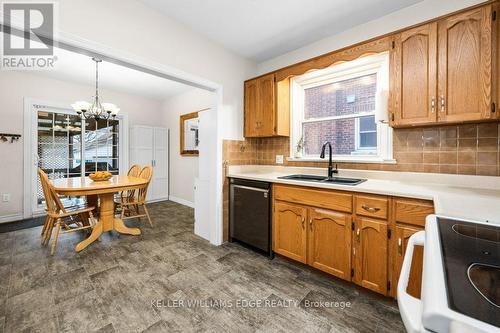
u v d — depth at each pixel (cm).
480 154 167
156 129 494
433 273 47
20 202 357
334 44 239
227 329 138
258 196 237
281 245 219
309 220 197
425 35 163
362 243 168
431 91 160
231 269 209
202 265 216
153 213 400
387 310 155
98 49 166
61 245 259
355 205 171
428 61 161
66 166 409
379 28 210
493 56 139
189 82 239
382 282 160
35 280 187
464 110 149
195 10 200
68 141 410
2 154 342
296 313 152
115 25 174
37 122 373
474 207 108
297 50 270
